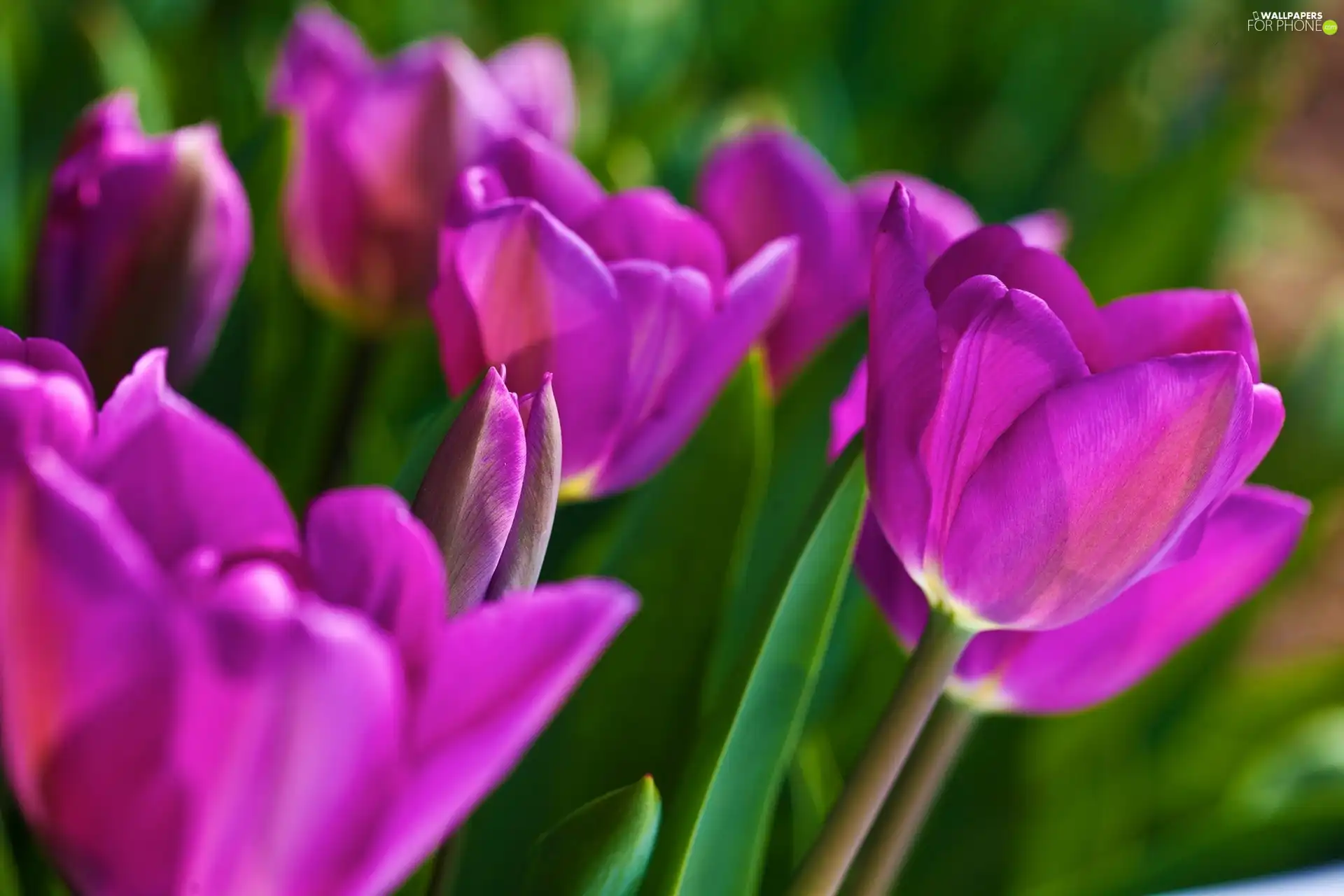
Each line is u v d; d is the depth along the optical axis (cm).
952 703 66
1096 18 212
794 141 72
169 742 54
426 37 126
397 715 54
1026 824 96
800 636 65
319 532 56
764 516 73
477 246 63
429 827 55
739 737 65
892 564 66
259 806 54
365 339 75
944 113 204
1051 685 66
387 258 73
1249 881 91
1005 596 62
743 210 72
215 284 68
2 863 61
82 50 93
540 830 69
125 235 67
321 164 72
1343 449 109
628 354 64
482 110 72
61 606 54
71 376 59
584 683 69
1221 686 118
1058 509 61
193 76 118
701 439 70
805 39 177
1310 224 377
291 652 54
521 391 64
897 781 67
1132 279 123
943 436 61
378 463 81
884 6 192
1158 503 60
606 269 64
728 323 65
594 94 122
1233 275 342
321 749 54
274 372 84
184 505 56
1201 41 240
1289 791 110
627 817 62
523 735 55
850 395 67
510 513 60
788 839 76
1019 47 207
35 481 54
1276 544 65
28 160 93
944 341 61
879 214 73
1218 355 60
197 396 79
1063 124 210
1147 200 124
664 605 70
